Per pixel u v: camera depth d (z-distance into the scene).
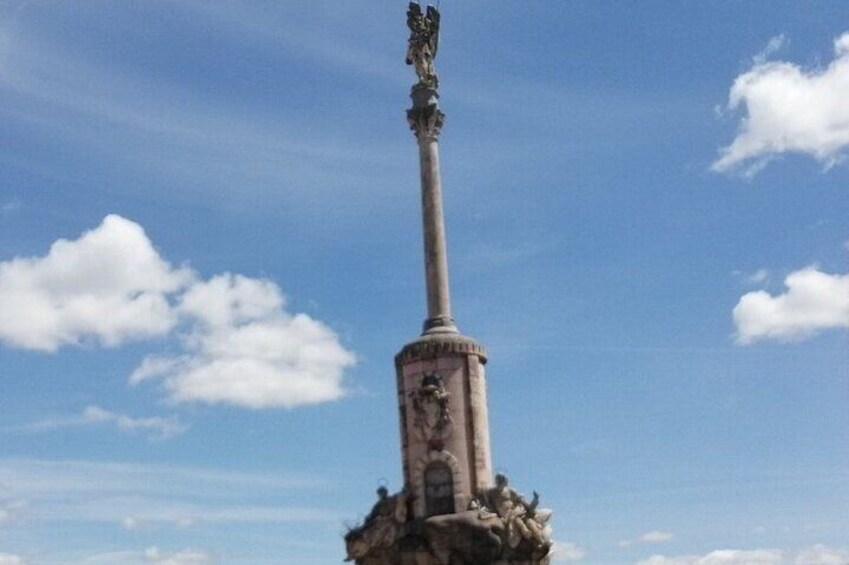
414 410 68.00
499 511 65.50
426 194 73.81
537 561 64.75
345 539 66.81
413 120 75.19
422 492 66.75
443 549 64.31
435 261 72.44
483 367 70.44
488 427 69.50
